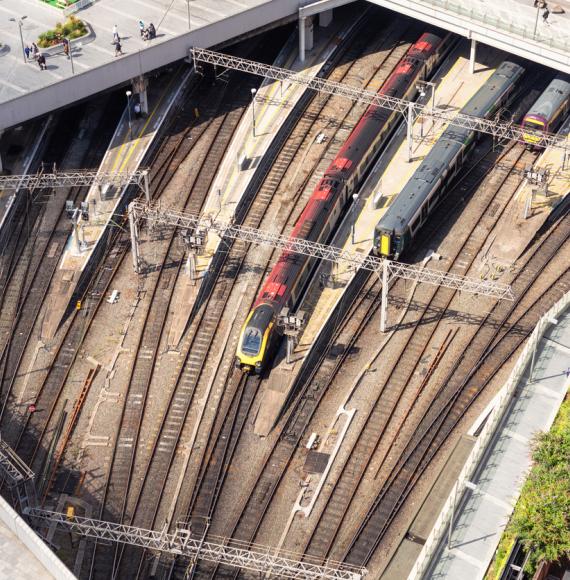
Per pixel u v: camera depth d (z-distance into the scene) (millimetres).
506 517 137250
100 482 154375
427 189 180250
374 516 150875
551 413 147250
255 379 165500
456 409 162000
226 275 179125
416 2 197625
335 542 148500
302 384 165500
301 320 162000
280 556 147000
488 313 173000
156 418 161750
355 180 187125
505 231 184125
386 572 144625
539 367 152750
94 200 188250
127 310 175000
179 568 145625
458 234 184125
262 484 154500
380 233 175000
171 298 176125
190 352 169875
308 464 156375
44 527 148125
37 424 161125
